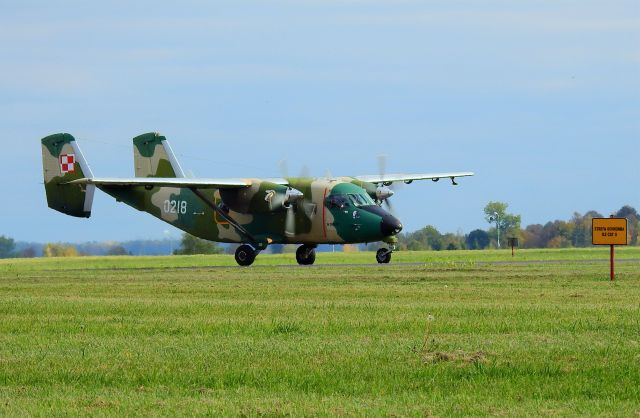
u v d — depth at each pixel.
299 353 58.38
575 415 43.06
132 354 58.88
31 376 52.75
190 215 194.00
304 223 181.38
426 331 67.00
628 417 42.62
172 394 48.22
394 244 181.25
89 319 76.94
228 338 65.06
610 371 52.03
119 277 138.75
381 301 89.25
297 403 45.81
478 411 43.94
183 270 164.50
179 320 75.38
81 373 53.22
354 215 177.62
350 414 43.44
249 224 185.50
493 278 122.12
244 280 125.31
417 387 49.22
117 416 43.56
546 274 130.12
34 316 79.56
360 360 55.88
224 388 49.62
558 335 64.25
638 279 117.75
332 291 102.00
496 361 54.91
